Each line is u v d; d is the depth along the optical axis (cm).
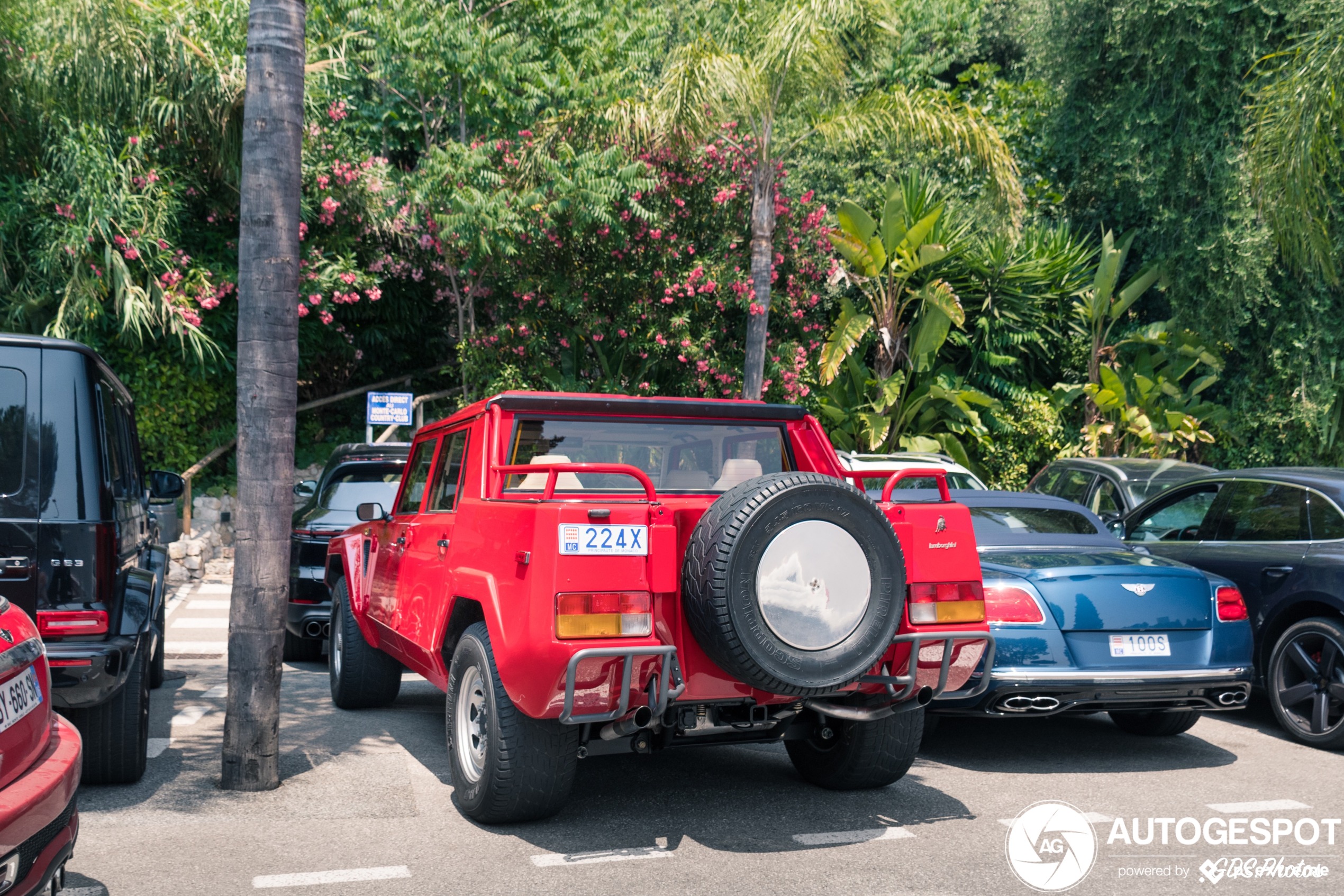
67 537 465
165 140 1572
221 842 442
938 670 456
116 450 537
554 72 1652
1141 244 2245
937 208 1820
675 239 1644
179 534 1245
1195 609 575
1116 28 2155
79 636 464
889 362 1928
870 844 447
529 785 443
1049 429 2006
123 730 509
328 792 518
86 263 1502
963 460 1898
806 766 541
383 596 638
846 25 1417
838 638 410
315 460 1867
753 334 1552
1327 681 630
